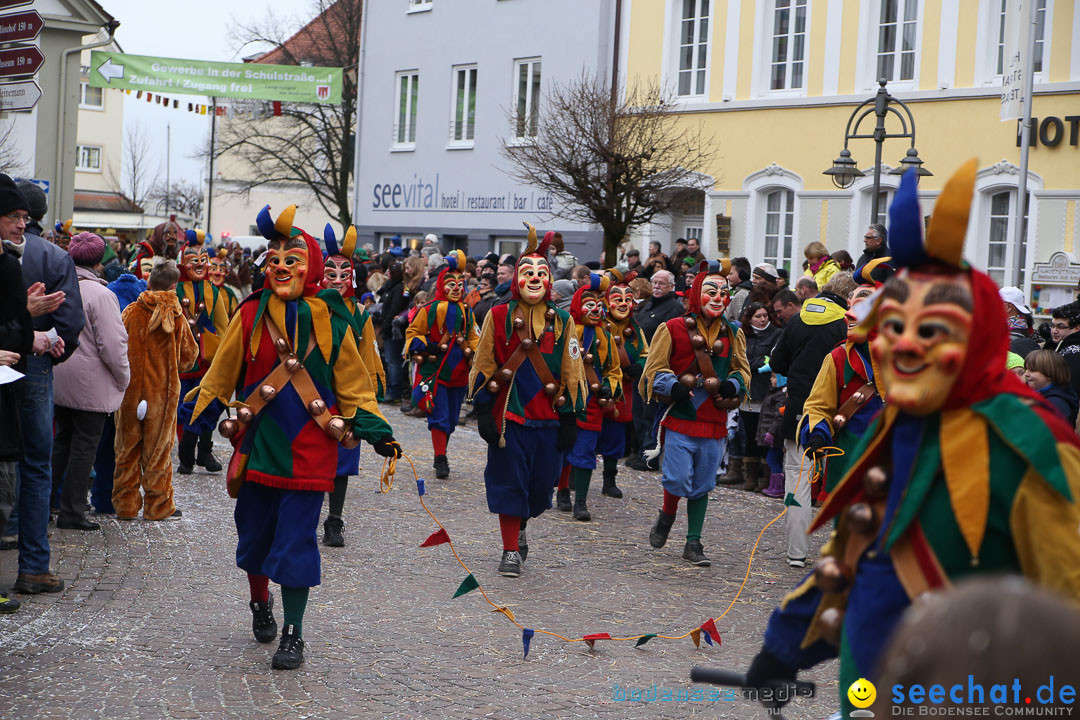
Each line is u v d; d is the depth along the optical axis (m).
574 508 9.69
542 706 5.04
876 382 7.03
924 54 17.48
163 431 8.48
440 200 26.61
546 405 7.61
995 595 1.19
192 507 9.08
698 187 20.20
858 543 3.05
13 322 5.72
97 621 5.98
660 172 18.14
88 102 59.81
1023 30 14.22
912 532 2.88
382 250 28.50
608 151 17.56
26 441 6.33
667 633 6.38
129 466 8.45
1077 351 8.13
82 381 7.78
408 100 27.59
